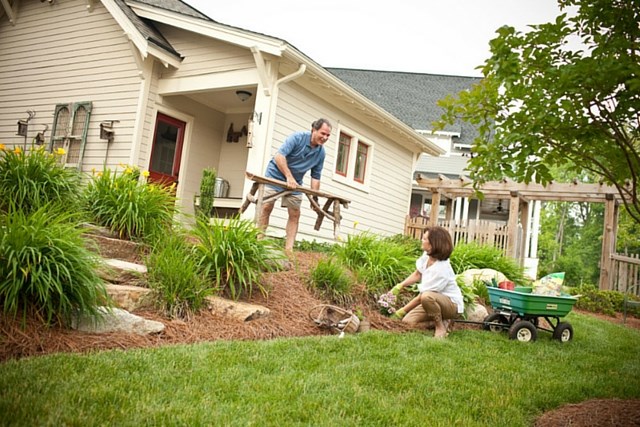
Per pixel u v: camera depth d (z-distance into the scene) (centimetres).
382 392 314
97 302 380
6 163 538
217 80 963
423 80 2639
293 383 306
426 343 461
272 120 913
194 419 239
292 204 648
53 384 258
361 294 605
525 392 343
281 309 508
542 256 3828
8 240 360
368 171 1246
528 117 309
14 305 334
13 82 1198
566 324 596
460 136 2228
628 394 368
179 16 975
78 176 603
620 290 1241
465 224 1336
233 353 355
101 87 1055
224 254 499
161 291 445
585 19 308
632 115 291
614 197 1231
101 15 1077
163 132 1070
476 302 689
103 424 222
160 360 321
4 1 1185
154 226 575
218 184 1132
